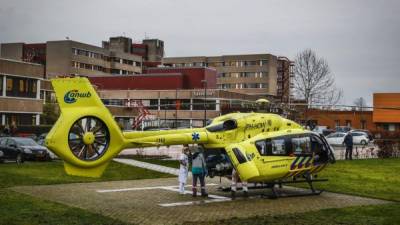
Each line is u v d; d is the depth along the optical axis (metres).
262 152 17.92
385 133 58.12
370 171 26.89
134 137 16.05
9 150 29.09
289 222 13.91
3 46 107.69
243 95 79.19
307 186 21.31
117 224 13.27
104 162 15.01
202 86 81.56
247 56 117.12
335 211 15.66
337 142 50.81
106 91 81.19
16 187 19.41
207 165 18.53
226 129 18.05
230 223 13.69
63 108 14.42
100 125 15.00
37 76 52.16
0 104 47.72
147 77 82.31
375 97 71.88
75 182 21.58
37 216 13.83
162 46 135.75
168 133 16.92
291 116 21.67
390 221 14.19
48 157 29.84
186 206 16.48
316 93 82.06
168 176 24.44
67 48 99.25
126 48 128.62
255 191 19.92
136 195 18.58
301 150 18.66
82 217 13.90
